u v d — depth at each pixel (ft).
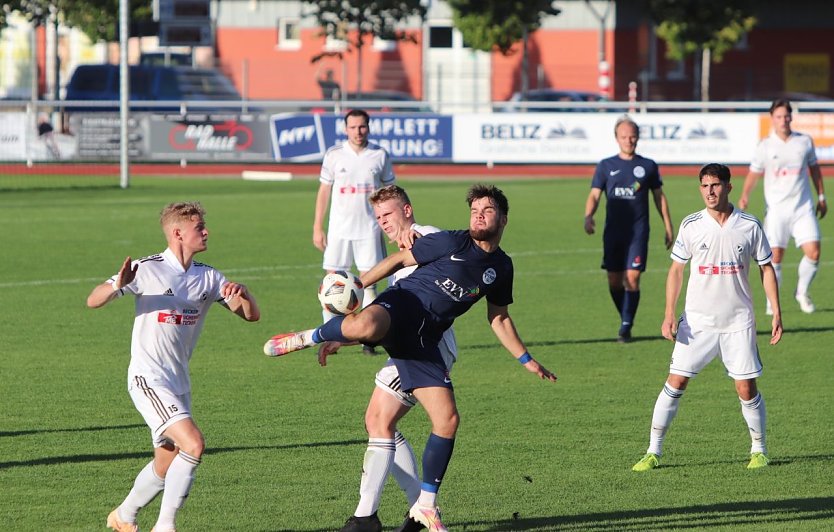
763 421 58.18
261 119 241.96
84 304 105.50
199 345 88.89
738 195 205.87
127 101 216.95
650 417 68.13
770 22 380.78
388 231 50.06
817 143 236.02
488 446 61.62
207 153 242.78
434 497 46.65
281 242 147.84
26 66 373.40
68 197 202.39
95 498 52.24
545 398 72.74
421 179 241.76
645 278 125.70
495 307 49.34
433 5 375.04
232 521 49.39
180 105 242.78
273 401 71.36
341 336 45.32
